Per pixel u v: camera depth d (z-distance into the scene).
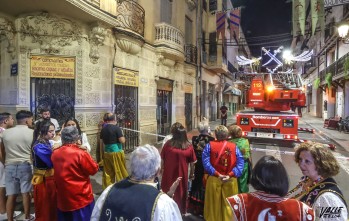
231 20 19.52
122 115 9.52
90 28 7.77
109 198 1.94
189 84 16.84
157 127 12.75
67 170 3.24
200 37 18.23
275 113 11.18
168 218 1.83
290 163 8.27
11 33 6.95
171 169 4.24
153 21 11.83
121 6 9.15
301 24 10.68
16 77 7.01
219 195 3.88
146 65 11.13
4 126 4.73
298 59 13.23
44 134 3.74
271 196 1.82
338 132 15.59
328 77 19.81
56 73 7.36
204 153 4.02
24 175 4.16
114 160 5.45
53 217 3.73
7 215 4.15
